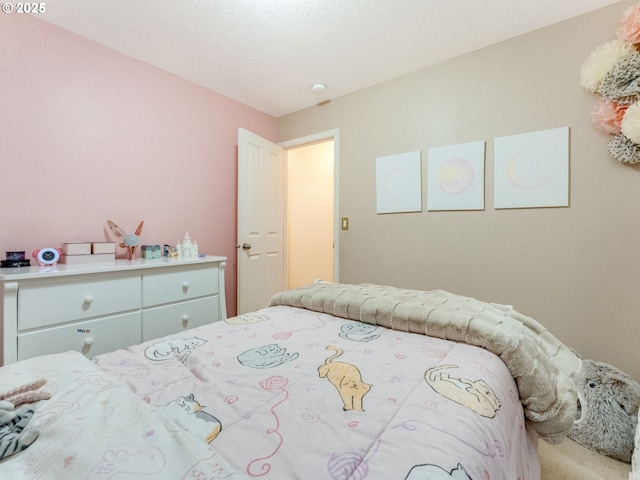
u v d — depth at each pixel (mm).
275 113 3154
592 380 1507
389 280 2484
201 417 619
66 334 1455
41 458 469
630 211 1590
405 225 2391
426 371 818
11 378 705
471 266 2092
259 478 468
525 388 940
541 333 1235
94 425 537
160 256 2166
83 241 1920
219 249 2734
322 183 4309
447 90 2172
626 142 1552
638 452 1118
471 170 2070
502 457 619
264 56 2129
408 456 511
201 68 2287
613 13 1621
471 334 1004
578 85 1716
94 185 1966
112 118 2039
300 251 4211
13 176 1664
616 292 1627
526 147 1868
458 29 1839
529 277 1879
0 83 1615
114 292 1622
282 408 650
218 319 2166
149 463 452
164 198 2336
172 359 915
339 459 505
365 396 697
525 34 1868
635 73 1491
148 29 1836
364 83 2518
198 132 2547
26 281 1333
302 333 1136
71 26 1804
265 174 2986
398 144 2410
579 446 1413
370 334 1125
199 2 1622
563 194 1759
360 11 1694
